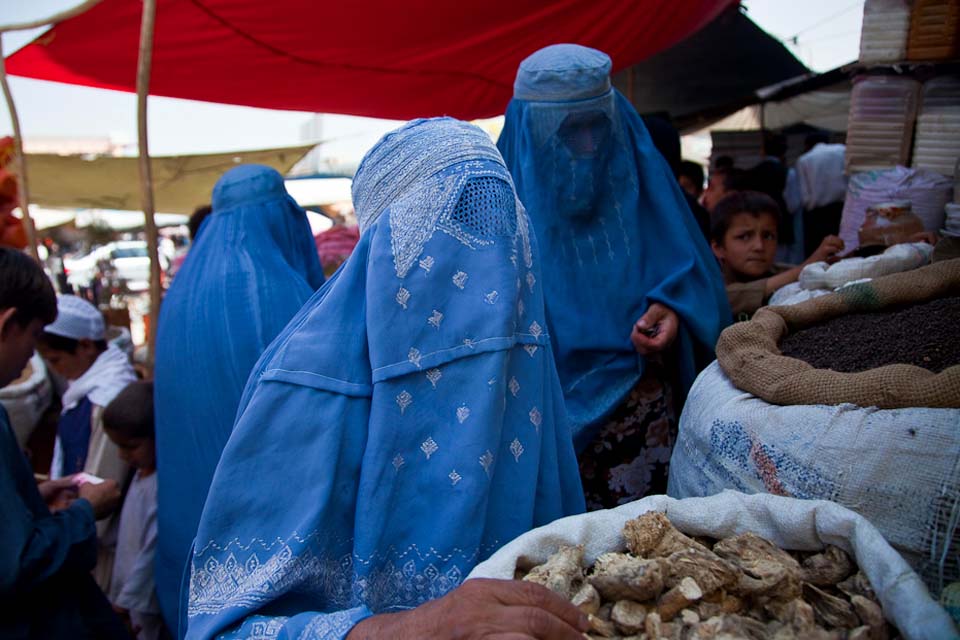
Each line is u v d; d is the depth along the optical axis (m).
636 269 2.25
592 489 2.25
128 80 5.02
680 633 1.01
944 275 1.58
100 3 3.74
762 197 3.05
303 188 10.27
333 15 4.03
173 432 2.56
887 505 1.17
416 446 1.25
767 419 1.32
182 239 19.78
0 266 1.98
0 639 1.82
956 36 2.44
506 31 4.53
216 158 8.80
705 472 1.46
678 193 2.38
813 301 1.68
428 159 1.31
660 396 2.26
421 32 4.38
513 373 1.33
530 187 2.21
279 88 5.24
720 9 5.22
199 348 2.52
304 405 1.22
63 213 13.45
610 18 4.61
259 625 1.10
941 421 1.15
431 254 1.27
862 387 1.25
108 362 3.21
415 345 1.25
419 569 1.23
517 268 1.31
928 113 2.58
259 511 1.19
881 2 2.53
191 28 4.09
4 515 1.80
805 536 1.12
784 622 1.03
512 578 1.11
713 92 9.21
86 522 2.05
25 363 2.09
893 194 2.48
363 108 5.90
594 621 1.03
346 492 1.23
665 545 1.12
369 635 1.04
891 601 0.96
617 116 2.24
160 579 2.61
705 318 2.20
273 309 2.52
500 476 1.30
